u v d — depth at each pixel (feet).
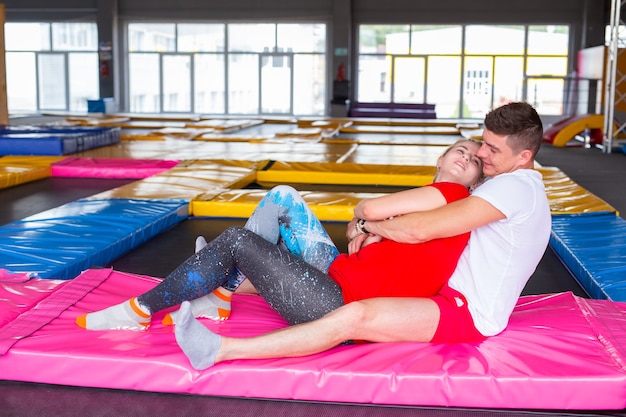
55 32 75.61
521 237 7.12
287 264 7.40
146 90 75.66
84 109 77.05
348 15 69.15
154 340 7.68
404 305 7.24
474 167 7.67
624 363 7.06
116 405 7.20
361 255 7.65
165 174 22.97
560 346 7.50
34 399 7.30
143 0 72.38
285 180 25.30
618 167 32.81
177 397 7.30
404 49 72.18
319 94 73.97
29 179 24.03
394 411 7.02
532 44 70.28
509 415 6.97
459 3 69.77
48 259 11.76
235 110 75.31
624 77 41.70
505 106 7.12
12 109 77.00
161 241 15.70
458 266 7.51
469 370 6.91
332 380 6.98
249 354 7.13
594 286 11.30
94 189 22.80
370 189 23.95
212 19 72.18
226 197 18.88
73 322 8.13
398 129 51.08
